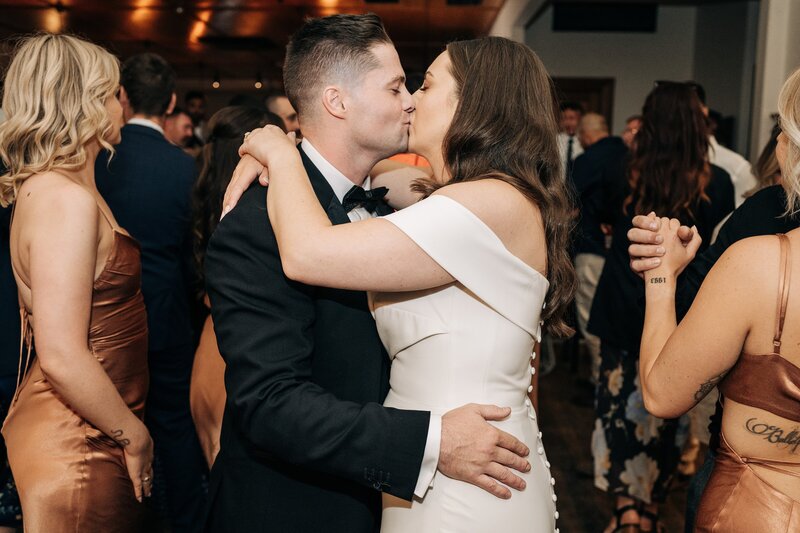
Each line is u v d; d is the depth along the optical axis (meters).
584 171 4.07
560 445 3.82
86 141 1.65
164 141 2.60
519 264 1.22
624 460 2.78
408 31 7.83
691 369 1.22
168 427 2.56
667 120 2.68
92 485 1.56
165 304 2.51
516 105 1.29
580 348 5.56
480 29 7.74
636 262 1.46
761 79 3.62
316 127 1.36
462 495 1.21
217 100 10.80
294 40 1.37
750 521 1.17
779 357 1.14
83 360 1.50
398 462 1.16
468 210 1.18
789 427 1.15
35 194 1.54
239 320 1.20
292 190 1.22
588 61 8.94
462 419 1.19
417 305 1.24
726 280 1.18
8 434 1.61
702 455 3.76
